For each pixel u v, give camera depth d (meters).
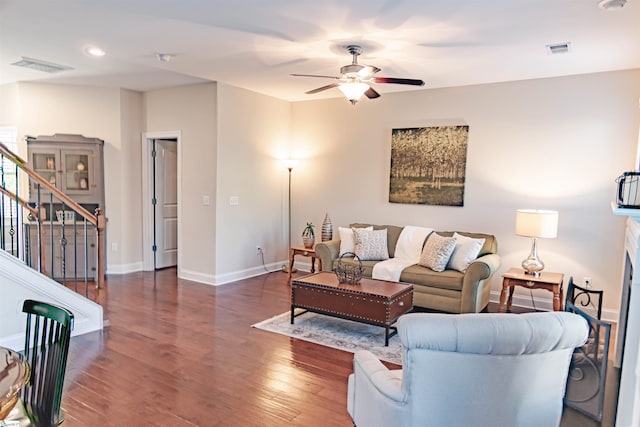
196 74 5.14
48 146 5.82
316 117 6.57
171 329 4.12
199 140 5.84
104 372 3.19
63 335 1.93
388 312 3.77
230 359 3.47
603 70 4.53
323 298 4.12
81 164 6.00
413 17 3.18
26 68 5.02
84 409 2.68
